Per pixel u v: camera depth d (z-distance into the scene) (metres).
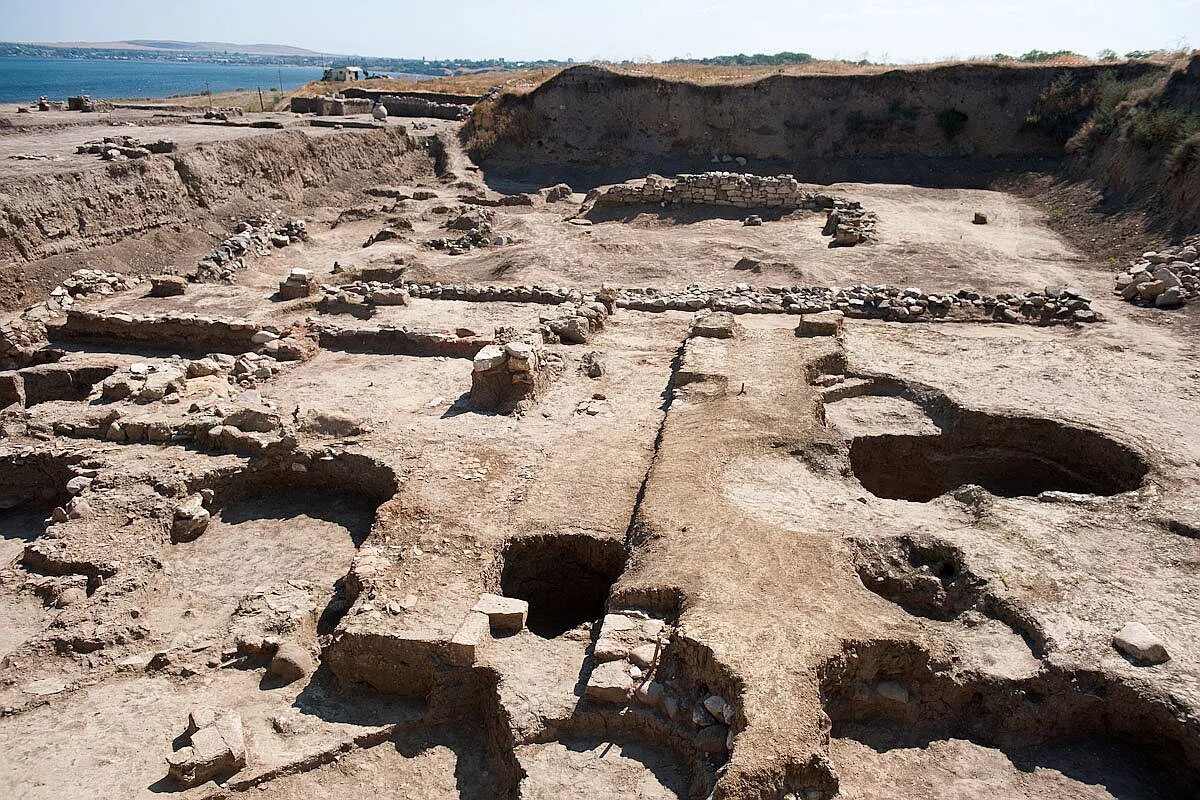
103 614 9.34
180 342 17.11
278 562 10.55
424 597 8.88
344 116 45.00
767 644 7.45
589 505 10.39
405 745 7.95
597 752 7.28
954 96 36.47
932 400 12.96
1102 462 11.53
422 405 13.57
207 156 28.78
